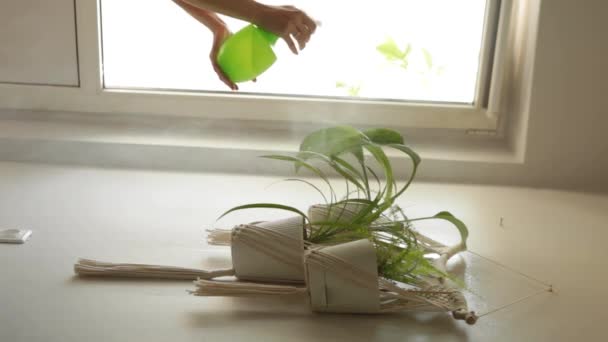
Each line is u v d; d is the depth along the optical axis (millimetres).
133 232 1343
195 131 1836
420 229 1433
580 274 1260
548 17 1645
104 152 1719
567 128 1718
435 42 1839
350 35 1827
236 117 1851
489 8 1768
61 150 1715
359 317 1067
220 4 1153
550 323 1070
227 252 1285
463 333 1028
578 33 1654
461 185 1733
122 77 1846
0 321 990
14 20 1754
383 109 1847
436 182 1743
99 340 957
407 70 1856
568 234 1453
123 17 1800
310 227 1190
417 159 1142
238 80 1245
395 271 1123
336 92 1868
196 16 1293
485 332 1034
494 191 1703
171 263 1221
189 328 1005
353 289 1039
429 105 1853
